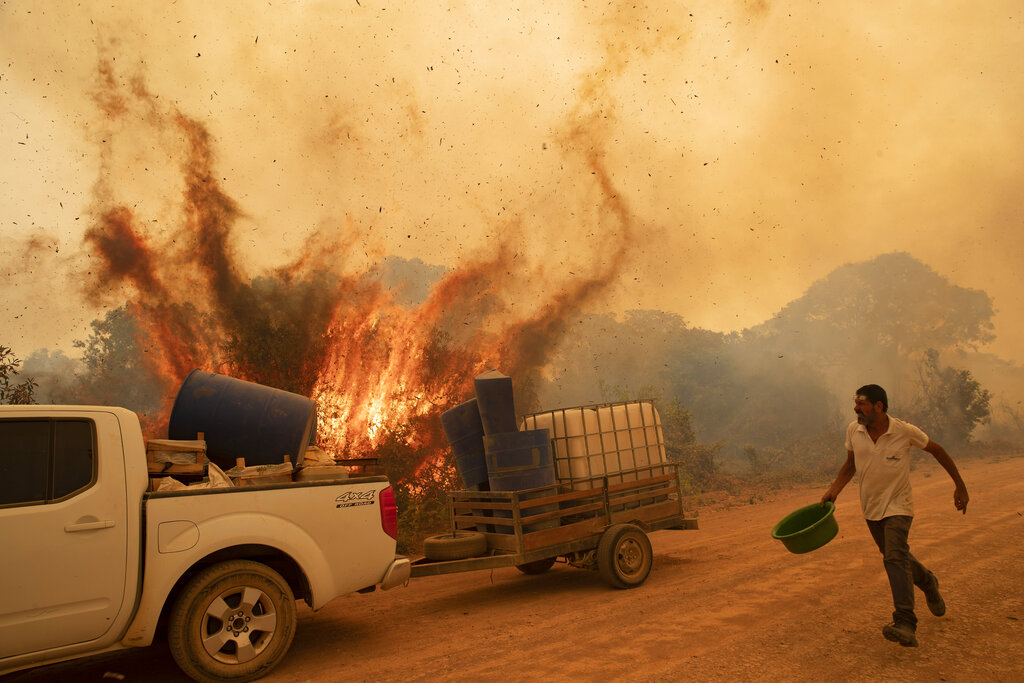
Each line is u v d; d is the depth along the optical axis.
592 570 8.02
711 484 18.02
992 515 10.23
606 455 7.87
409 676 4.84
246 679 4.88
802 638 5.14
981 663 4.41
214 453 5.88
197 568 5.04
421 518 11.39
